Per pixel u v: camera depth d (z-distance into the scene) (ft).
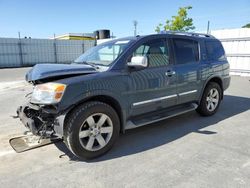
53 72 10.10
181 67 14.12
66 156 10.94
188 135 13.37
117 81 11.03
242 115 17.26
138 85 11.88
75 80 9.96
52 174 9.41
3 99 24.17
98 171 9.61
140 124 12.28
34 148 11.76
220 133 13.61
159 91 12.95
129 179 8.98
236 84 32.32
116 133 11.26
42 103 9.77
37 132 10.39
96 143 10.87
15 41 77.36
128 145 12.12
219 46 17.60
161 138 12.98
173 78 13.56
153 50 12.90
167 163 10.14
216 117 16.78
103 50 13.20
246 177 8.93
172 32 14.83
